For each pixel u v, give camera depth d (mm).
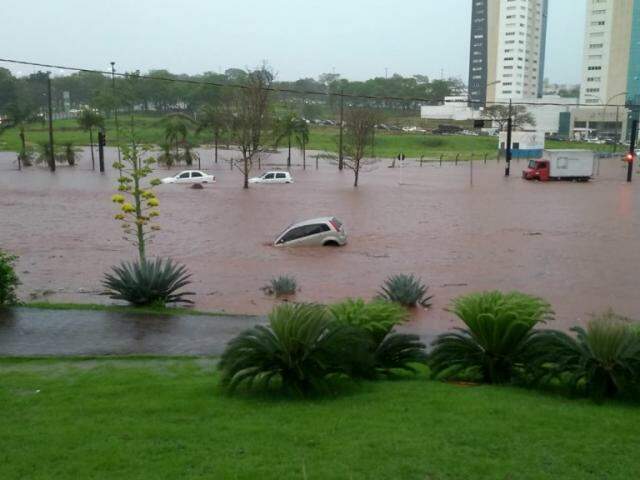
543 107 147375
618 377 6992
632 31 140625
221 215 31906
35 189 44625
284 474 4734
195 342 11242
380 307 8766
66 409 6727
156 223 29047
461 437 5520
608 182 55094
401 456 5082
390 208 35438
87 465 5000
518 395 7270
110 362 9805
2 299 13352
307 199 39500
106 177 55156
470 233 27172
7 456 5238
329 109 173750
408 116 179125
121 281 14172
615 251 23266
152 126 103625
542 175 55438
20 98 141125
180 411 6566
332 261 21047
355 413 6387
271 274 18984
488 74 183750
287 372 7273
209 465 4938
